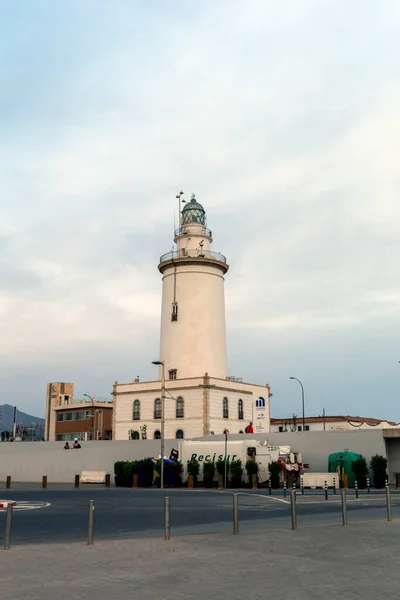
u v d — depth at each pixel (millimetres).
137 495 35656
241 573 11211
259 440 48875
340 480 41969
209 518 21562
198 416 61375
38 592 9711
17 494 37438
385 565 11891
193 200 71562
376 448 44750
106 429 89625
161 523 20047
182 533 17172
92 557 12844
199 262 67812
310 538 15266
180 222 71062
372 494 35219
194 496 34281
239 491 39531
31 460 59438
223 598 9305
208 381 61469
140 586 10164
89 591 9789
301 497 32531
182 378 63281
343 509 17859
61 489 44312
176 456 48938
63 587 10086
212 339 67062
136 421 65125
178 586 10156
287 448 46719
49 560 12508
